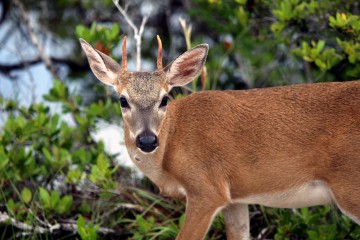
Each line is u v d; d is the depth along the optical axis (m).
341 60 12.64
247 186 10.69
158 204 13.09
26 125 13.50
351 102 10.28
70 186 13.41
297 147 10.40
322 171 10.31
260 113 10.63
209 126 10.71
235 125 10.66
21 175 13.20
